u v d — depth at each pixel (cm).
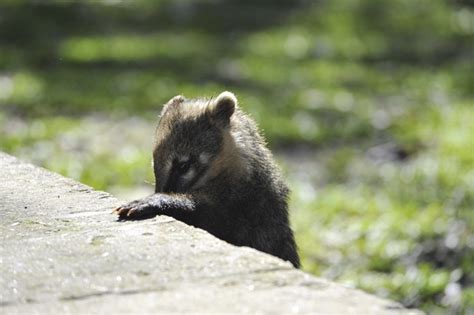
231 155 818
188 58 2734
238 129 861
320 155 1859
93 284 515
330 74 2550
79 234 598
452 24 3244
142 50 2838
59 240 585
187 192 783
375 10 3384
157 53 2798
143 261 546
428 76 2567
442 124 2044
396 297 1192
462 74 2611
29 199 683
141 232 599
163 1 3531
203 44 2972
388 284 1215
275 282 512
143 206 645
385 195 1592
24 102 2155
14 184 725
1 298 499
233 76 2514
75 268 538
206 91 2314
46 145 1794
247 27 3253
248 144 837
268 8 3503
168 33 3169
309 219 1461
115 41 2977
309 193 1603
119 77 2464
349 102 2250
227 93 894
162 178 859
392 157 1841
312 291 501
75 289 509
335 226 1433
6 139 1792
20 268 539
